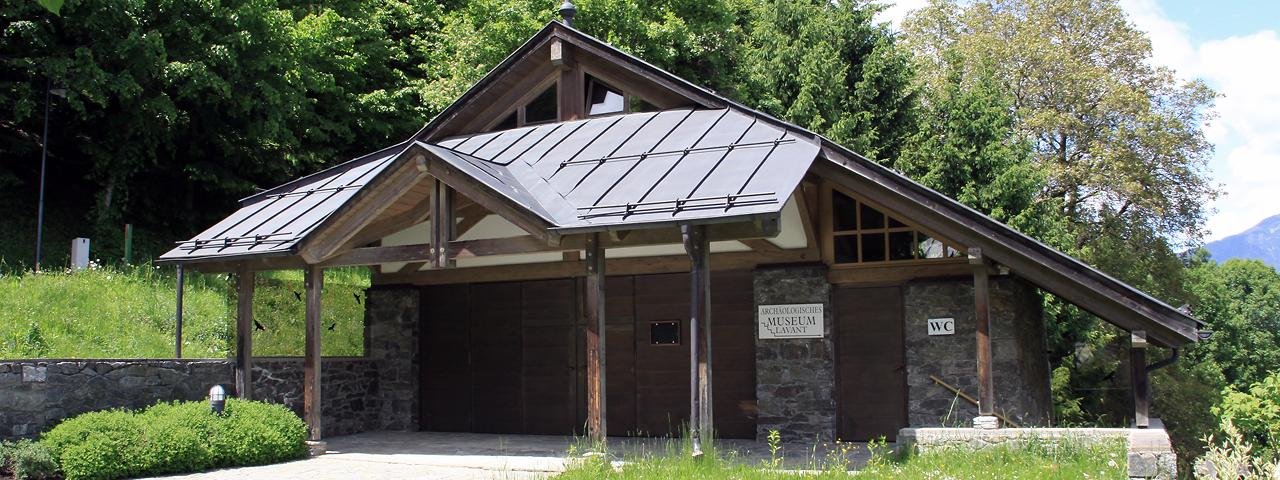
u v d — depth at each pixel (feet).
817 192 48.91
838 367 48.42
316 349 43.86
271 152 88.58
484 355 55.01
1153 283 101.09
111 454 35.83
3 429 37.58
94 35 72.74
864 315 48.32
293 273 83.30
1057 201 87.04
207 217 90.27
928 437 38.24
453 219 41.06
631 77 52.65
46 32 71.77
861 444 46.60
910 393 46.73
